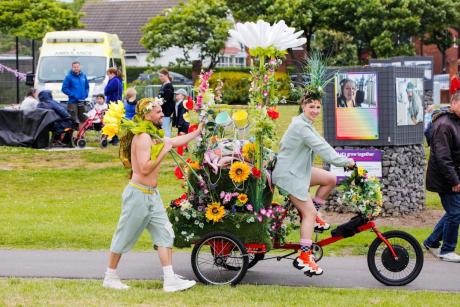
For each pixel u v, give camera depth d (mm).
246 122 9234
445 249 10688
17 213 13602
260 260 10109
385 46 48438
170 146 8875
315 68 9312
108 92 24188
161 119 8961
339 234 9391
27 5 51281
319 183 9391
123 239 8906
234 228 9172
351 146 13383
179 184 17312
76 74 23438
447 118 10539
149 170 8750
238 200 9117
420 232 12203
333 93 13305
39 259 10477
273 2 50750
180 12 51438
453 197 10484
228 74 45812
